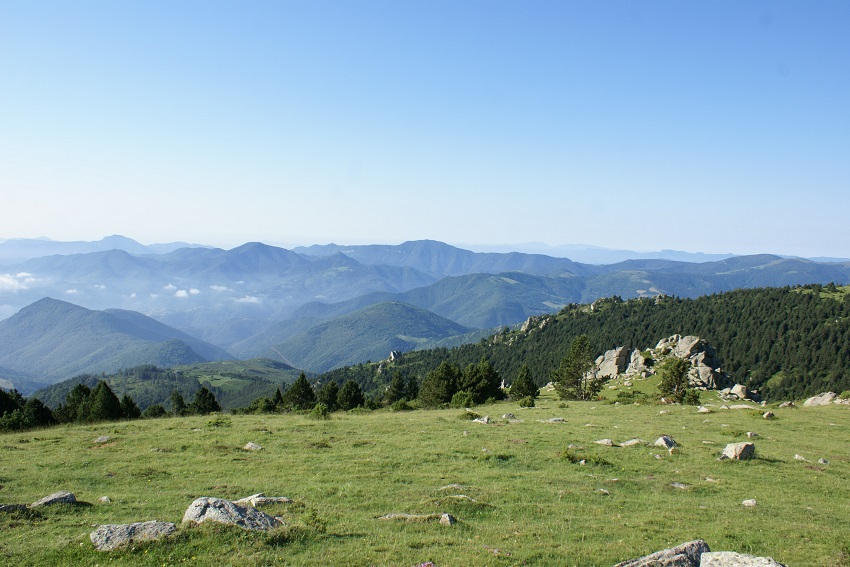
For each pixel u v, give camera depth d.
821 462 34.91
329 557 16.31
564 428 45.41
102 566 15.09
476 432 42.53
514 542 18.55
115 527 17.27
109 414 71.81
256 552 16.36
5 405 72.44
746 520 22.33
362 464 31.45
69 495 22.47
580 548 17.89
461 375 103.44
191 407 111.31
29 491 25.52
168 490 25.47
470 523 20.75
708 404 77.56
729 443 38.75
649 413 60.00
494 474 29.48
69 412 83.38
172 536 16.81
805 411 61.06
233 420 52.44
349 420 52.06
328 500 23.72
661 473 30.91
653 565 13.87
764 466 33.25
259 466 30.78
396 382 126.75
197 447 35.91
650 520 21.84
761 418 54.91
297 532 18.20
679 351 126.06
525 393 104.44
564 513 22.67
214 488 25.66
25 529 18.69
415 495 24.81
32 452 35.09
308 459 32.72
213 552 16.14
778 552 18.17
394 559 16.38
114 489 25.73
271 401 109.50
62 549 16.27
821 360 196.12
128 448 36.09
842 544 19.09
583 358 98.94
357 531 19.08
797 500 26.42
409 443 37.91
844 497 27.53
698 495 26.78
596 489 26.88
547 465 31.88
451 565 15.99
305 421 50.81
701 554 14.09
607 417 55.56
